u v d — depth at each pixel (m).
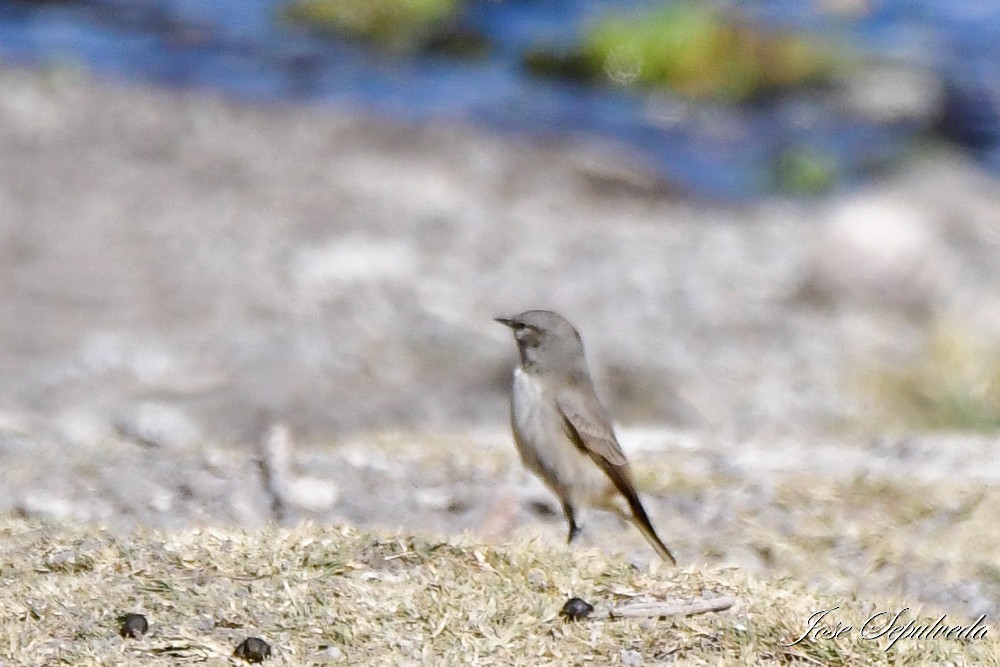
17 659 8.65
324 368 24.23
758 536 13.30
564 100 46.03
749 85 47.16
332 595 9.50
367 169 37.16
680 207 37.34
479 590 9.64
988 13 56.12
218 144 38.00
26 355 24.16
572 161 39.81
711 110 46.00
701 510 13.98
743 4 54.56
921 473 15.50
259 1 53.56
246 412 21.89
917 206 37.03
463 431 20.86
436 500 13.45
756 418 23.36
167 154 36.81
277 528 10.67
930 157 42.06
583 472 11.31
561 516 13.56
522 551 10.28
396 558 10.08
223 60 46.69
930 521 13.97
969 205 37.59
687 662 8.95
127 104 40.66
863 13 54.69
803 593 10.30
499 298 28.86
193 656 8.78
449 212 34.44
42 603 9.30
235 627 9.12
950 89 47.34
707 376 25.12
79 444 15.39
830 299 29.53
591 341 26.61
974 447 16.97
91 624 9.08
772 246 33.75
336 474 14.07
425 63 48.84
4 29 48.19
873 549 13.20
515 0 54.19
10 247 29.75
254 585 9.62
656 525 13.56
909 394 24.30
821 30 52.12
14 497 13.07
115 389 22.70
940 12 55.97
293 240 31.53
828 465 15.86
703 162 41.53
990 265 32.62
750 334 27.53
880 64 48.97
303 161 37.28
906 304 29.27
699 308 28.88
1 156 35.31
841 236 29.75
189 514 12.80
